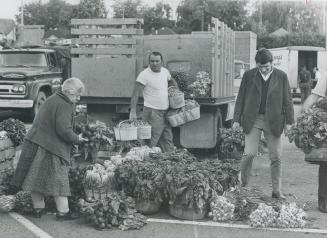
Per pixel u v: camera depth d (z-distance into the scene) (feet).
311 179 27.43
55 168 18.95
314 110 21.18
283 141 43.62
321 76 22.02
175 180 19.38
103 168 21.59
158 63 27.81
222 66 34.94
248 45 76.02
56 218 19.75
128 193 20.56
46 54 57.52
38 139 18.94
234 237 17.81
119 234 18.13
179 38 33.71
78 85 19.27
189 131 31.96
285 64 103.65
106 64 33.14
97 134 26.27
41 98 56.29
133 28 33.37
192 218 19.74
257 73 22.20
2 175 22.85
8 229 18.70
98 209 18.93
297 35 212.64
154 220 19.74
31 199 20.51
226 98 35.68
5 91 54.44
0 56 57.62
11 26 206.28
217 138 33.99
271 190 24.85
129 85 32.96
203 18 263.70
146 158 22.88
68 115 19.02
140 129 27.02
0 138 25.90
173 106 28.73
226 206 19.62
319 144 20.42
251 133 22.44
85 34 33.45
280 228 18.85
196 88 31.60
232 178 21.49
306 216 19.62
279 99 21.90
